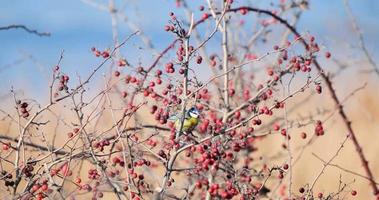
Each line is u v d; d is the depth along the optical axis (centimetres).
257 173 1287
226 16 1416
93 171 1137
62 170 1250
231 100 1405
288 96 1193
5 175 1105
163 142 1244
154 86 1223
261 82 1532
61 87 1143
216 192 1152
